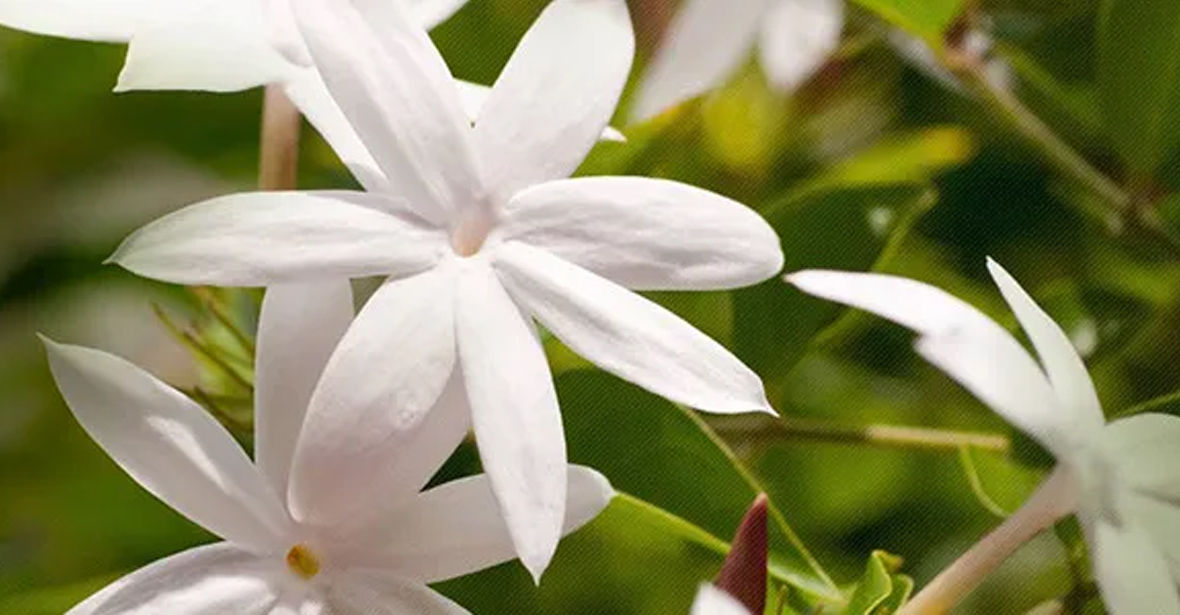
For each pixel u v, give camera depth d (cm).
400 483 17
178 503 17
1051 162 24
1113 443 17
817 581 19
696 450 20
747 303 22
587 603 25
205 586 17
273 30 18
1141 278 25
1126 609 17
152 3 18
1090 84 25
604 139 21
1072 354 18
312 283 17
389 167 17
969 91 24
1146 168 23
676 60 22
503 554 17
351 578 17
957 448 22
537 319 17
